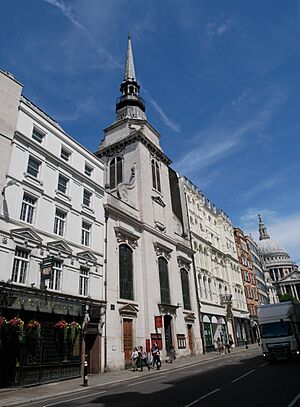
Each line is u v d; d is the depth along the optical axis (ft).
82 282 71.56
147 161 119.34
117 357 74.13
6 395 43.06
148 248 100.73
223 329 143.02
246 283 196.54
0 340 47.78
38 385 52.13
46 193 66.95
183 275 123.03
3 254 53.42
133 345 82.12
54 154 72.38
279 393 31.99
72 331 61.26
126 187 104.17
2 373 47.91
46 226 64.69
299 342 66.95
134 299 88.12
